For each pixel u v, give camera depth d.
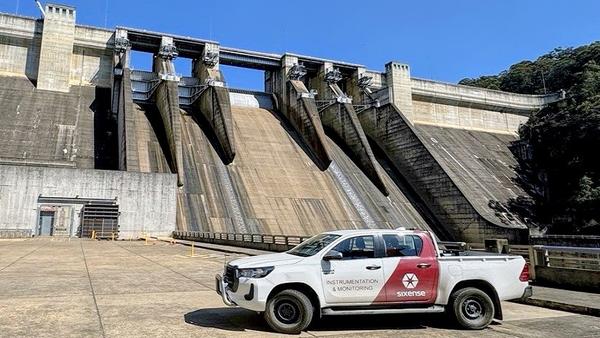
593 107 59.94
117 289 11.59
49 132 44.91
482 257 8.80
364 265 8.20
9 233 35.25
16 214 35.88
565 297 11.46
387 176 59.28
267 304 7.78
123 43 53.78
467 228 50.66
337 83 74.81
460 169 60.72
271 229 42.69
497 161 67.44
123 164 41.28
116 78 52.75
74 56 55.12
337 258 8.15
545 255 14.24
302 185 50.44
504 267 8.82
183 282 13.05
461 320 8.27
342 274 8.09
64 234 36.84
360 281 8.12
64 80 52.47
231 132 50.69
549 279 13.82
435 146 65.19
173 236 39.59
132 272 15.18
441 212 54.09
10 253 21.89
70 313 8.62
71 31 53.94
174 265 17.62
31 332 7.16
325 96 68.25
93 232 36.75
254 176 49.03
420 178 57.66
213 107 54.00
